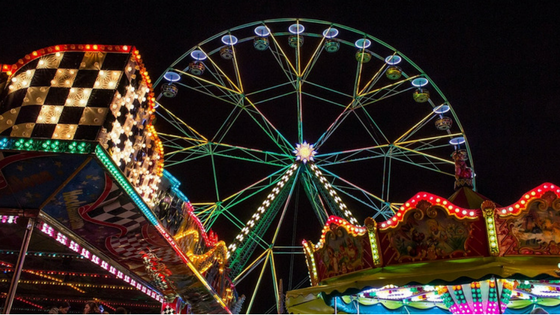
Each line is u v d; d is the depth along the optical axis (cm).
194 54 2202
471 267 952
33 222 886
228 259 1831
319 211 2102
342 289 1012
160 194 1123
